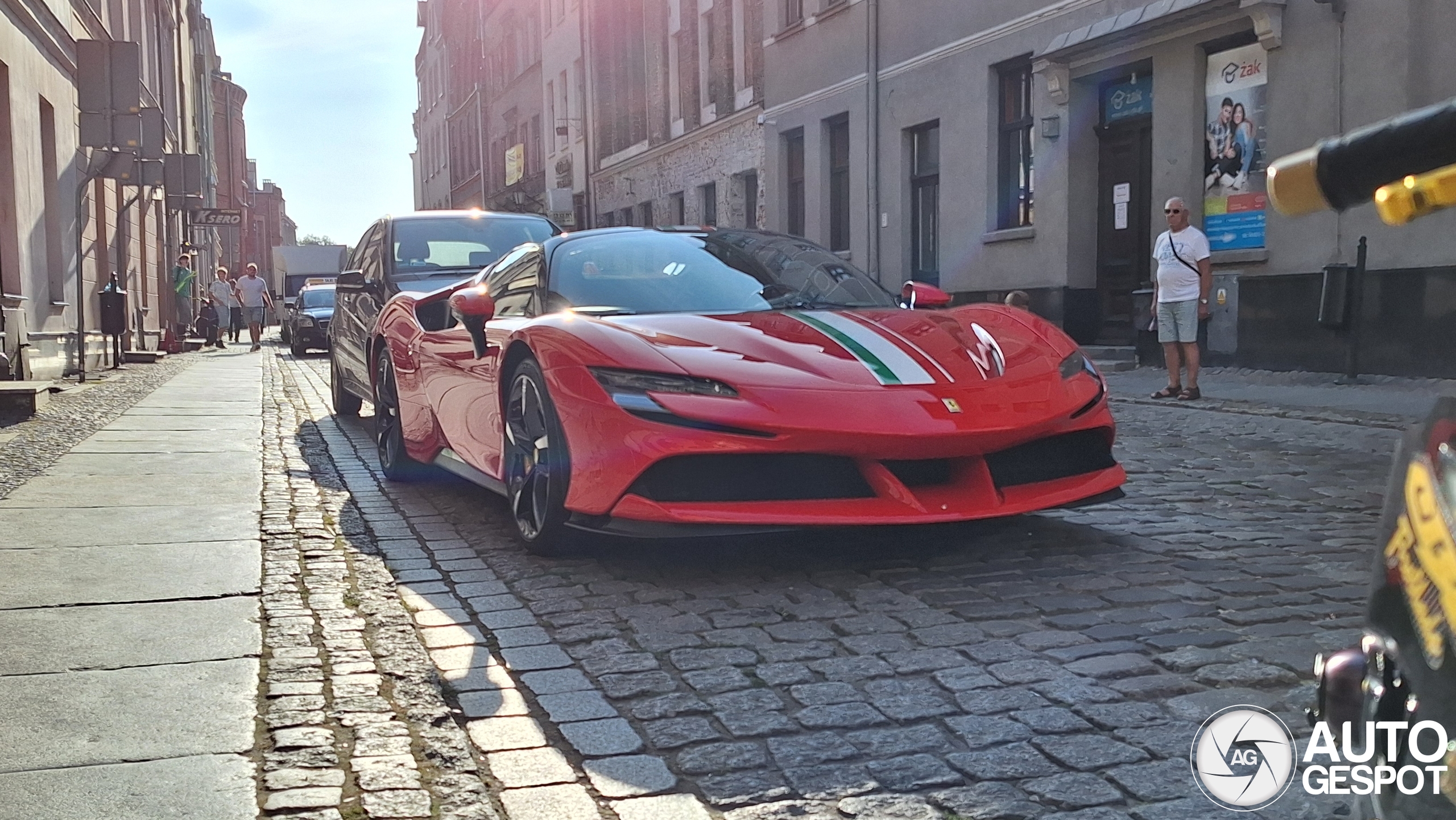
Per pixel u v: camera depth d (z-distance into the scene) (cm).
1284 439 700
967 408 386
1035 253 1319
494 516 524
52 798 222
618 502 383
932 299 499
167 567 407
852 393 383
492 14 4453
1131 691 274
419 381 572
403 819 215
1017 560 409
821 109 1812
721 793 226
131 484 591
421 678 294
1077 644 312
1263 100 1031
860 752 244
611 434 383
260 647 316
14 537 456
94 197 1653
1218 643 309
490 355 475
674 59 2494
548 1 3569
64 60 1403
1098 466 427
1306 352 995
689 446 370
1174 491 542
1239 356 1064
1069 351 440
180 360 1878
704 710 271
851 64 1711
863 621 339
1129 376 1113
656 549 436
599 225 3106
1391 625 94
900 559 413
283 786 228
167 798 222
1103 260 1266
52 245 1360
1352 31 935
